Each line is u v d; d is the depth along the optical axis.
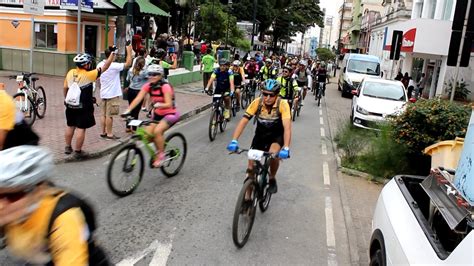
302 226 6.07
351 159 9.28
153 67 6.99
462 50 10.67
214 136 11.09
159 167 7.30
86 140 9.36
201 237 5.40
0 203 2.01
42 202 2.08
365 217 6.53
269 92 5.62
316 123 15.13
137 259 4.73
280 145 5.81
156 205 6.32
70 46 19.52
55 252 2.03
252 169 5.42
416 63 29.55
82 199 2.19
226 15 38.06
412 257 3.05
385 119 9.56
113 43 21.77
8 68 20.22
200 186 7.32
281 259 5.05
